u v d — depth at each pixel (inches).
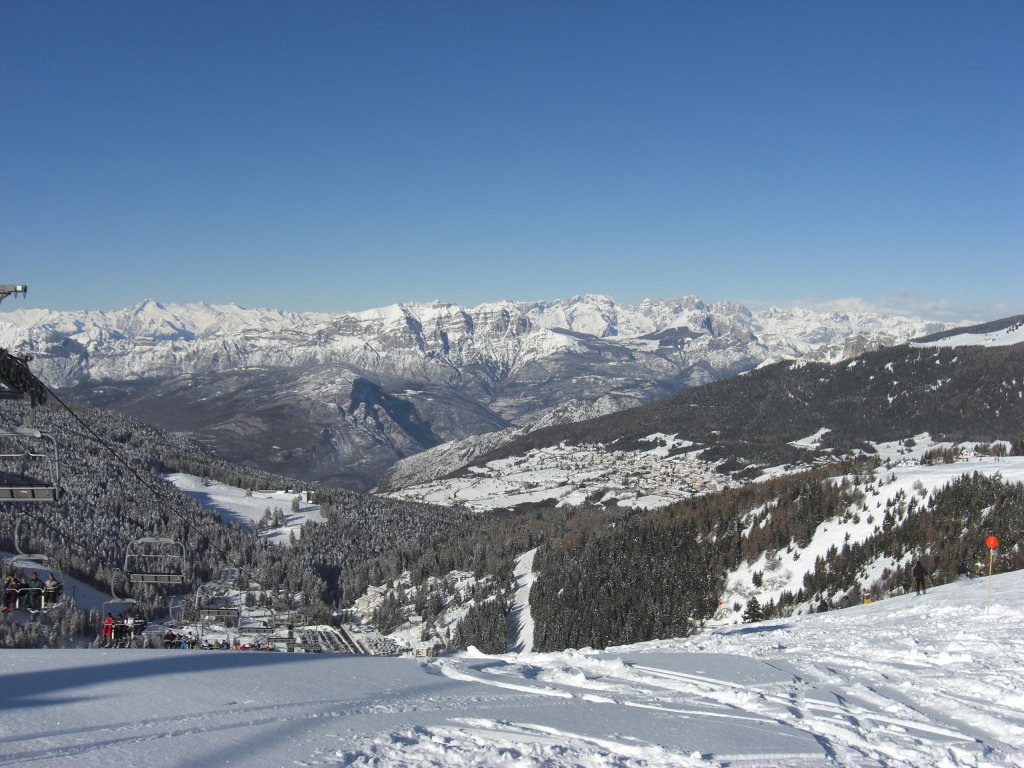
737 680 727.1
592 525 7790.4
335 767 398.9
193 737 437.7
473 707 569.9
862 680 748.6
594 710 576.1
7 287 674.2
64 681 567.5
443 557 7367.1
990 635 1000.2
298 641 4621.1
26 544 5807.1
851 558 4077.3
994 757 492.4
